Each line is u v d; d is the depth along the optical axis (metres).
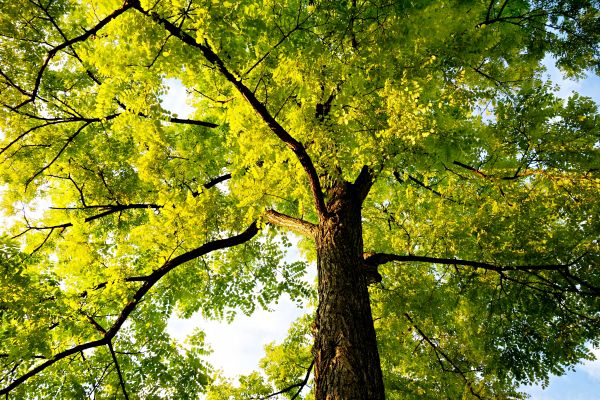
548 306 5.22
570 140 4.56
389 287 6.26
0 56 4.28
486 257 5.47
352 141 3.63
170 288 6.46
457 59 3.95
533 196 4.90
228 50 2.95
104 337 4.63
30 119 5.22
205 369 5.50
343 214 4.45
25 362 4.46
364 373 2.81
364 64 3.28
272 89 3.52
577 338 5.21
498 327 5.86
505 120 4.64
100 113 4.01
